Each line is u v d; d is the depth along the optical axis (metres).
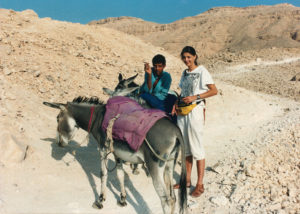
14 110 6.15
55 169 4.98
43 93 7.87
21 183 4.31
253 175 5.43
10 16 11.67
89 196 4.53
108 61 11.96
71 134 4.61
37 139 5.66
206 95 4.35
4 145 4.63
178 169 6.04
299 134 8.07
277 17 118.50
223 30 122.19
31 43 10.23
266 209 4.38
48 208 3.96
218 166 6.01
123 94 4.57
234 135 8.75
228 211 4.37
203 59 49.53
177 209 4.41
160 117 3.71
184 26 144.88
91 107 4.37
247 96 14.00
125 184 5.10
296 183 5.32
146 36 153.62
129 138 3.65
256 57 44.31
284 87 22.84
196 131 4.55
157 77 4.84
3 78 7.17
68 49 11.27
